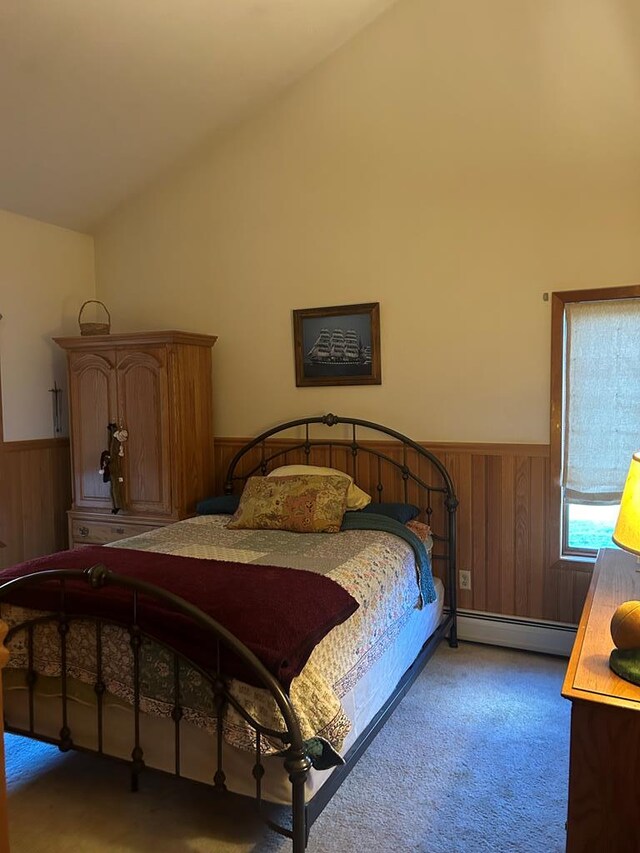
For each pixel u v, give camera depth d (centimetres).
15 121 317
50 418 413
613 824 141
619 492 308
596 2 298
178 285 420
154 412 371
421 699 281
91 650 205
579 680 148
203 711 184
